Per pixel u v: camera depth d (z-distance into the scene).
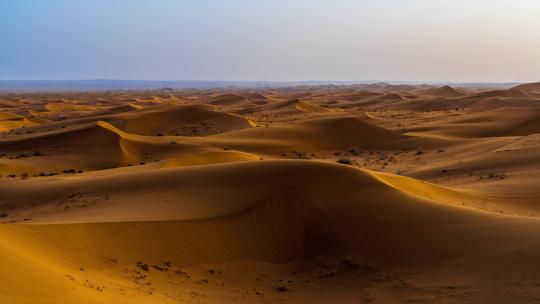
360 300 15.15
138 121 84.38
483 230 18.02
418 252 17.84
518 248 15.84
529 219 18.81
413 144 65.62
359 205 21.59
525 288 13.47
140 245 17.73
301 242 20.20
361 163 54.91
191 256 18.02
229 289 16.20
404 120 97.12
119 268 15.95
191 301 14.09
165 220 19.47
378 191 22.66
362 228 20.06
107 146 56.53
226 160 43.75
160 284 15.45
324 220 20.92
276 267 18.67
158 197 23.61
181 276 16.55
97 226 17.86
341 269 18.02
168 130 84.38
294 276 17.89
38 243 15.59
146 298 13.23
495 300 13.29
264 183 23.59
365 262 18.11
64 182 31.22
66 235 16.66
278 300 15.45
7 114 108.62
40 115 123.44
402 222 19.97
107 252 16.75
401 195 22.23
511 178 35.47
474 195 29.39
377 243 19.05
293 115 112.00
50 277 11.71
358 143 69.06
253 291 16.25
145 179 27.17
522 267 14.61
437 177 41.75
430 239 18.41
